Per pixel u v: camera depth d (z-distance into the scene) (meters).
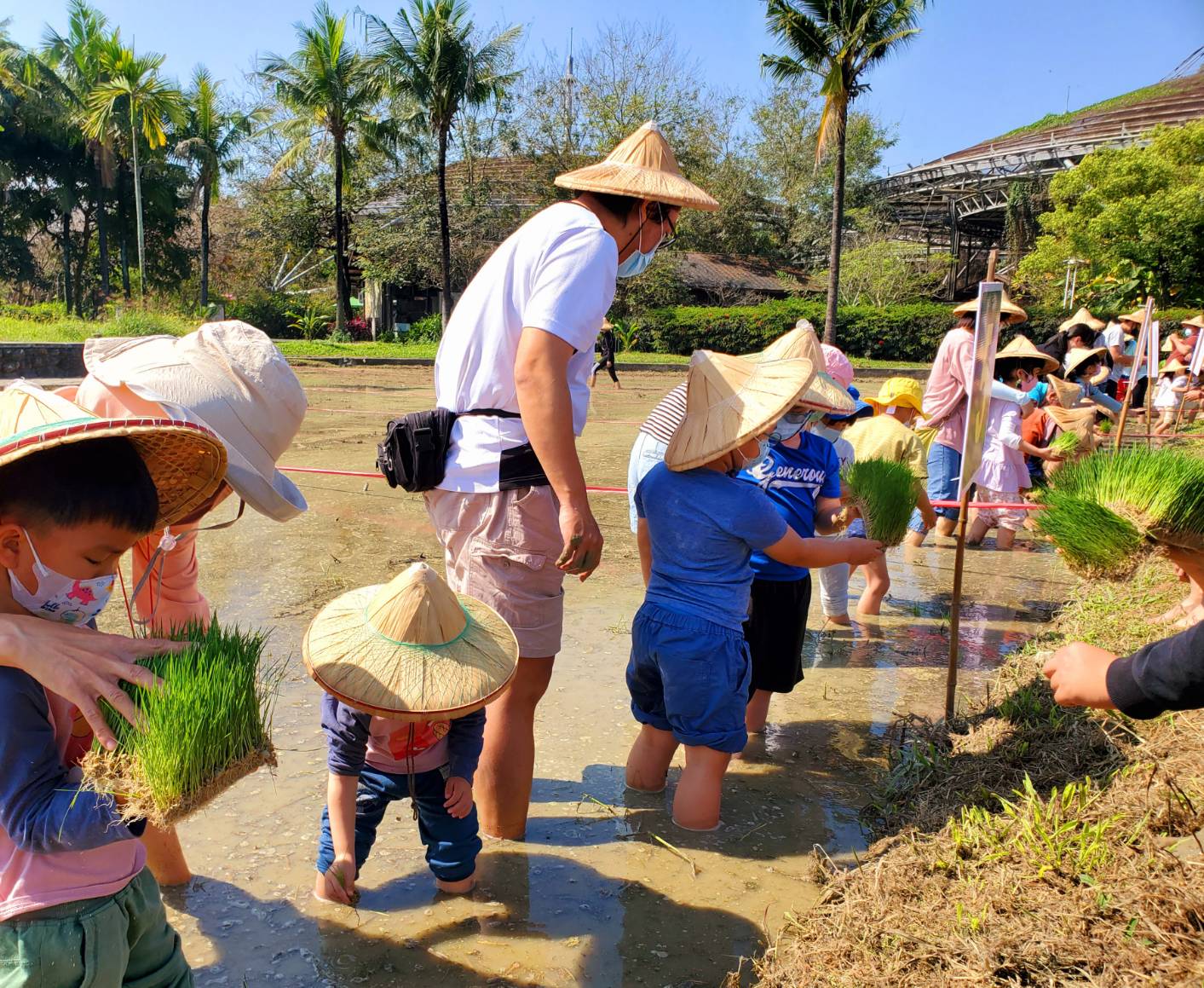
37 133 41.03
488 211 39.66
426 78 32.16
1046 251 33.97
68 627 1.80
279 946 2.68
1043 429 8.23
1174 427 14.09
